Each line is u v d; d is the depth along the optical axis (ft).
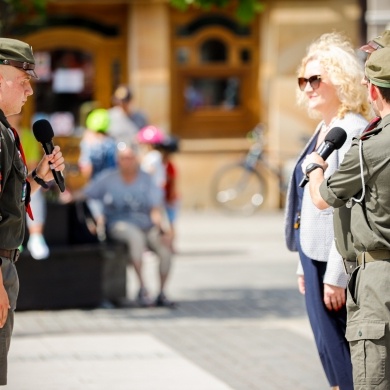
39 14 85.71
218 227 131.85
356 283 39.29
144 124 108.27
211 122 148.05
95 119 94.27
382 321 38.24
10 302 39.93
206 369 61.05
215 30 147.33
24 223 40.47
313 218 45.83
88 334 71.20
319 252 45.75
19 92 39.88
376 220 38.58
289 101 145.48
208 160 146.82
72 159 126.52
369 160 38.22
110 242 82.12
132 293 88.07
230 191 145.48
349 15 144.36
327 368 47.34
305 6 145.07
